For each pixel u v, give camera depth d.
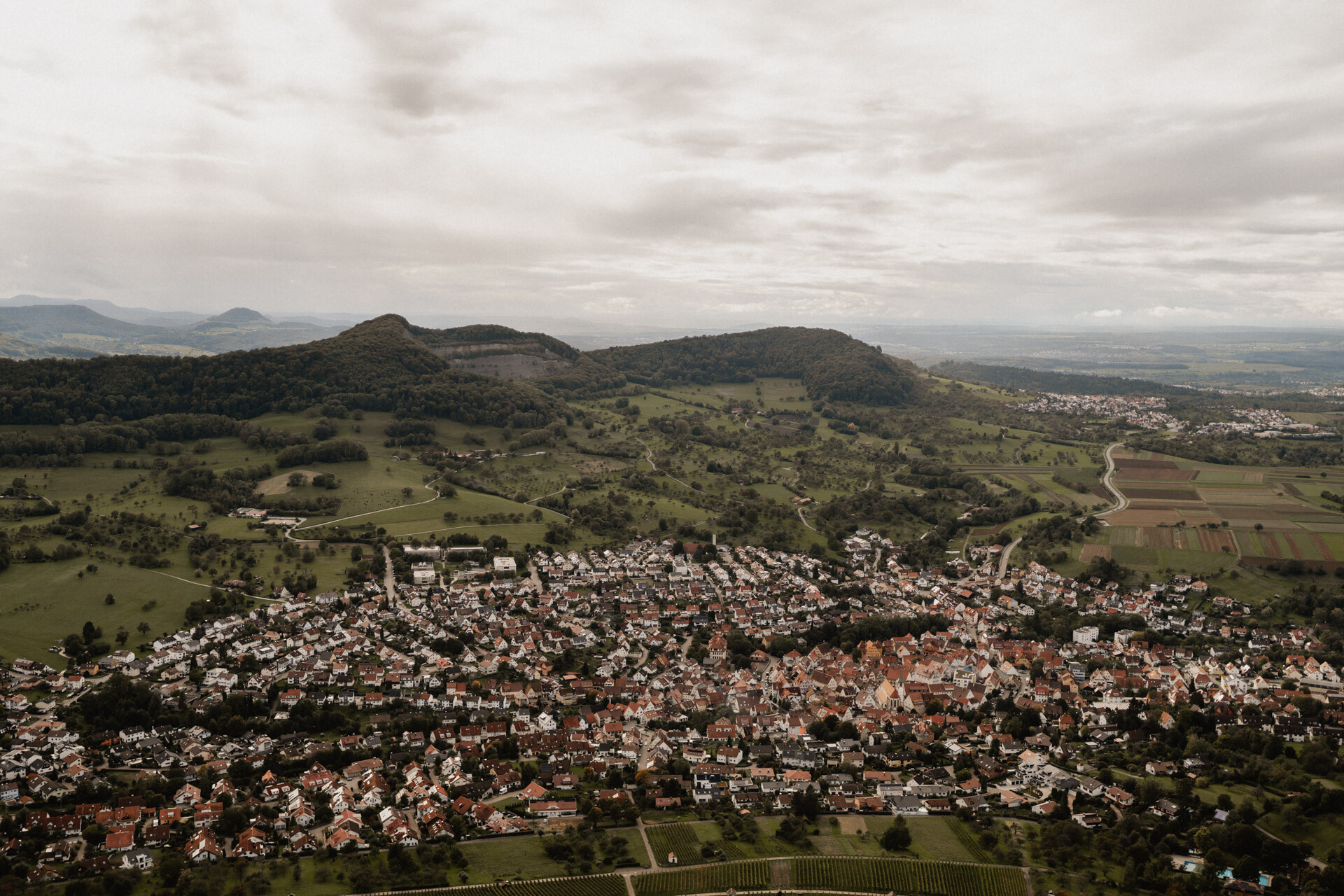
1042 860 169.62
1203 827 169.75
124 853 163.88
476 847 174.00
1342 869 149.62
